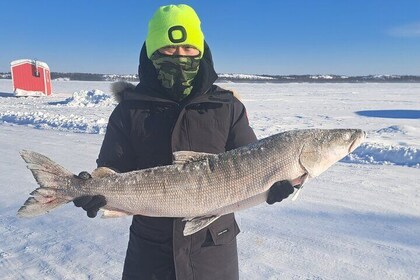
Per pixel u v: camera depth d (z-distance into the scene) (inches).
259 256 174.1
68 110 872.9
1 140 469.7
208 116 96.7
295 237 191.9
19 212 94.9
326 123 649.6
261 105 1038.4
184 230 92.1
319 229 200.2
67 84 2723.9
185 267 95.3
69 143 447.5
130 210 95.6
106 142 99.9
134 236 100.7
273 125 611.8
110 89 105.4
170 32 94.5
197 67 97.7
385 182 276.5
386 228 199.0
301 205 233.5
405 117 753.6
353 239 187.6
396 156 345.1
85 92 1069.1
